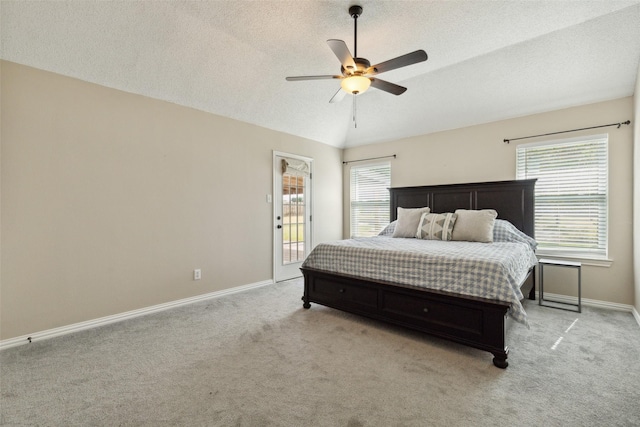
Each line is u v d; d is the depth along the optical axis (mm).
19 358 2213
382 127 4941
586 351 2268
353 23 2541
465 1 2264
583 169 3457
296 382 1890
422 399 1713
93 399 1729
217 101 3627
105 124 2893
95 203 2832
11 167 2406
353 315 3109
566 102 3484
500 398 1713
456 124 4359
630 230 3154
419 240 3686
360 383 1876
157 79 3072
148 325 2850
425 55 2053
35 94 2510
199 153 3621
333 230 5582
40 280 2541
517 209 3805
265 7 2363
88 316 2787
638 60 2830
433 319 2377
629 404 1645
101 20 2418
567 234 3555
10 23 2225
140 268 3125
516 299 2049
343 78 2357
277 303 3527
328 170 5480
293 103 4184
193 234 3561
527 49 3094
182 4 2357
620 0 2268
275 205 4535
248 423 1528
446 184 4395
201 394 1772
